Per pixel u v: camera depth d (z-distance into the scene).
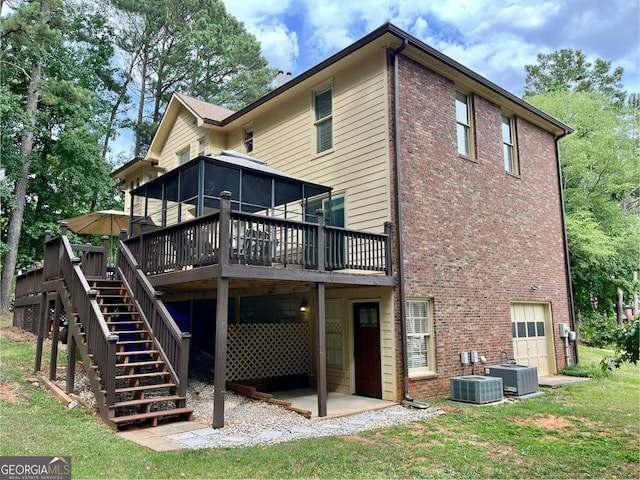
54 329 8.91
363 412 8.12
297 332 10.87
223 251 6.92
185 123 16.12
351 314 10.12
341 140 10.53
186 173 9.62
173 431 6.49
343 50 9.93
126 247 9.69
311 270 7.93
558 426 7.20
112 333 7.31
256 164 10.41
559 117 19.36
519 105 12.80
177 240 8.05
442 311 9.99
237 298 12.31
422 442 6.14
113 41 25.97
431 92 10.45
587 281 19.09
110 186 20.92
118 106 27.23
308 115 11.53
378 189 9.55
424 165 10.02
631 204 23.84
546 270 13.45
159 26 27.59
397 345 9.03
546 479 4.82
